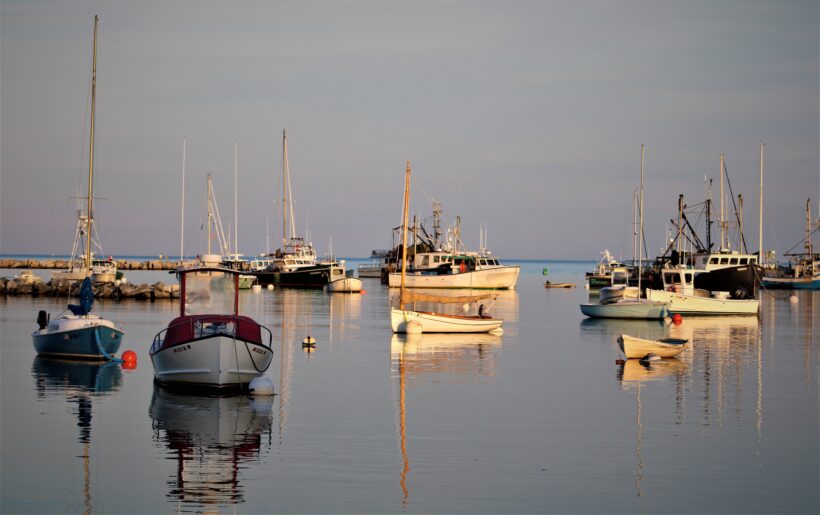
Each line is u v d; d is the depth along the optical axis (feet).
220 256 411.95
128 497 67.82
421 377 122.31
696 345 166.40
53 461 76.79
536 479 72.95
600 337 181.06
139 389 110.22
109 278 301.43
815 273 468.34
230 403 101.76
